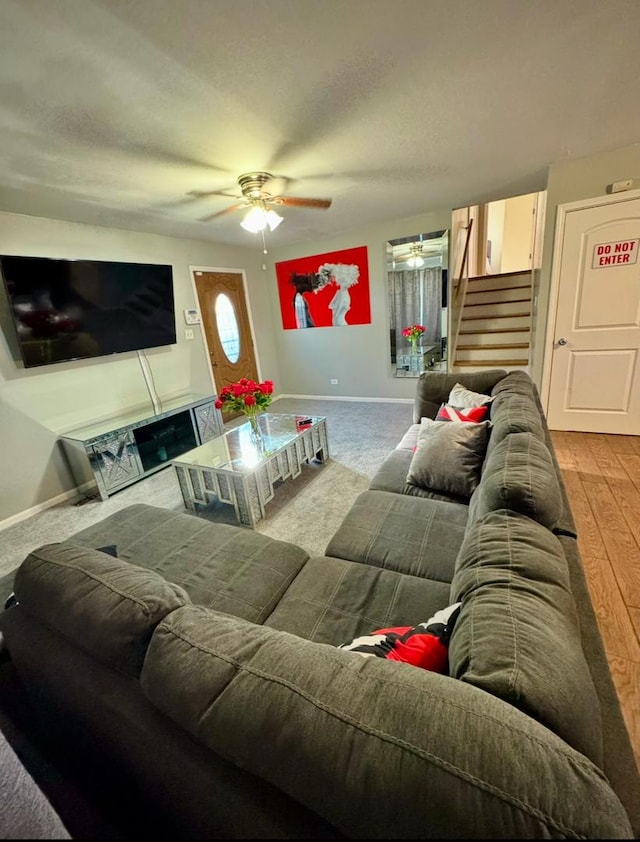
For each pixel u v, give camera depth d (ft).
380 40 4.36
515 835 1.32
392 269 14.94
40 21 3.58
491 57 4.80
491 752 1.49
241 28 3.97
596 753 1.77
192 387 14.37
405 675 1.91
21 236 9.26
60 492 10.24
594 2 3.96
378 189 9.87
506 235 22.79
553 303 10.34
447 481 6.20
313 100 5.44
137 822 2.59
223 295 15.51
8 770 3.18
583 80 5.43
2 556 8.00
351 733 1.63
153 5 3.54
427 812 1.41
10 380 9.21
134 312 11.61
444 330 14.88
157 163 7.06
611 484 8.23
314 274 16.57
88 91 4.76
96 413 11.10
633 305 9.62
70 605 2.71
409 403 16.29
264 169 7.72
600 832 1.33
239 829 1.71
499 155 8.28
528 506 3.29
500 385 7.86
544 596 2.43
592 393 10.60
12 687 3.60
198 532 5.70
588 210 9.34
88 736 2.60
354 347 16.89
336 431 13.43
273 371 18.76
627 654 4.68
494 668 1.98
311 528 7.79
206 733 1.85
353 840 1.51
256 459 8.29
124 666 2.42
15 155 6.29
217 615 2.60
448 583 4.33
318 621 3.97
